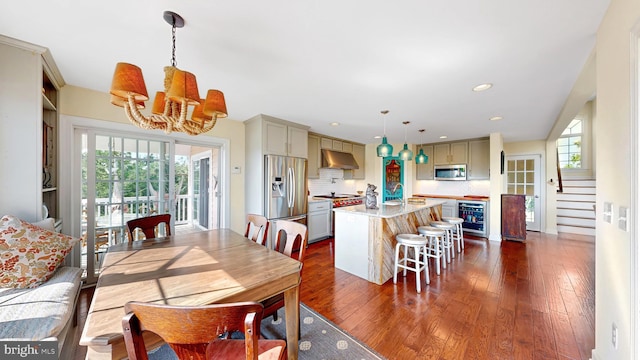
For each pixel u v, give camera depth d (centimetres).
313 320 206
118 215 289
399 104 304
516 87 247
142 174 305
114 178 286
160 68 214
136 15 145
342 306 229
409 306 228
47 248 165
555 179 525
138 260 155
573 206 554
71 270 182
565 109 301
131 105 141
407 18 146
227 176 382
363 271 296
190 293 112
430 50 181
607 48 137
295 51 184
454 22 149
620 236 122
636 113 108
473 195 570
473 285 272
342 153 560
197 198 565
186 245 190
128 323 75
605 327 141
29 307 133
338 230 328
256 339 81
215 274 133
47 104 225
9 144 179
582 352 166
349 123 408
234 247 184
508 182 582
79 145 266
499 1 131
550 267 325
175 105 156
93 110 267
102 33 164
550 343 175
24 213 183
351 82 238
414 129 449
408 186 608
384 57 191
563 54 183
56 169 245
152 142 313
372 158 632
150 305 74
